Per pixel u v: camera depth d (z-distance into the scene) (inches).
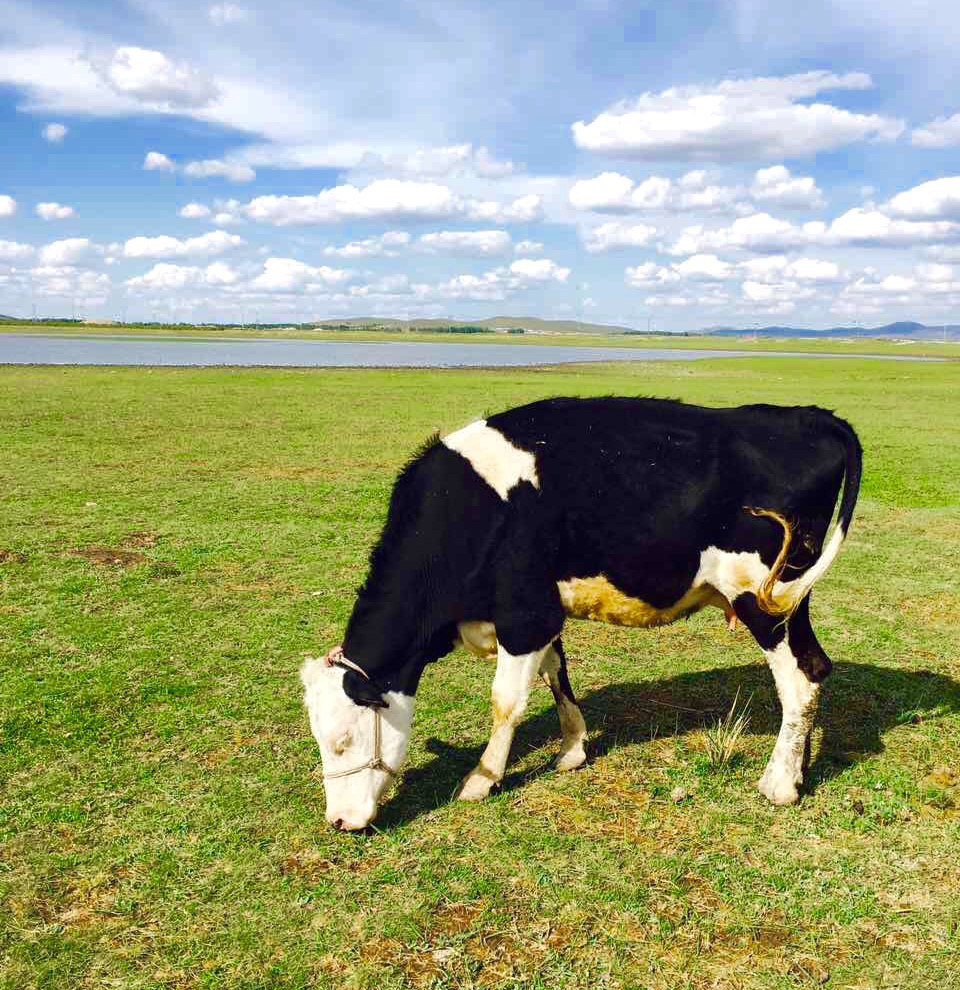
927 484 553.3
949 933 136.4
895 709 223.6
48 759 191.3
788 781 175.3
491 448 178.4
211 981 125.8
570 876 150.9
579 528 174.6
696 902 144.2
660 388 1326.3
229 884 148.3
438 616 177.0
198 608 295.1
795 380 1665.8
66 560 346.6
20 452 610.5
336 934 135.7
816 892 146.7
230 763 190.7
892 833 165.3
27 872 151.0
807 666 178.2
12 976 126.3
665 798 178.5
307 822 167.6
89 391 1130.0
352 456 627.5
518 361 2938.0
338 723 163.8
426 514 176.4
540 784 184.9
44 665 243.6
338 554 366.6
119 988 124.6
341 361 2610.7
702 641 279.3
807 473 171.3
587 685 241.6
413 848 159.8
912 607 313.0
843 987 125.3
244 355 2802.7
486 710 223.0
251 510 446.6
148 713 214.7
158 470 555.2
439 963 129.8
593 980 126.6
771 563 172.9
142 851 157.4
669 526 172.9
